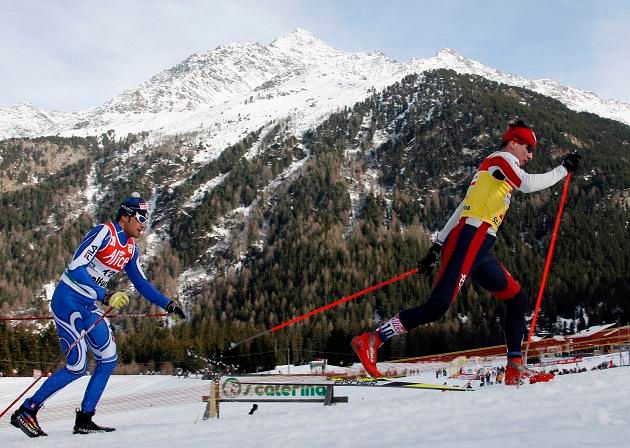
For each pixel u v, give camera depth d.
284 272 123.06
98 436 4.07
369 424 2.80
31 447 3.87
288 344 70.50
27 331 69.06
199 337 78.12
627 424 2.02
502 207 4.76
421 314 4.64
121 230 5.31
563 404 2.85
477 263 4.77
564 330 82.25
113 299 5.15
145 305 106.56
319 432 2.67
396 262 118.12
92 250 5.14
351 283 109.19
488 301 87.69
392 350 65.81
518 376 5.00
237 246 152.25
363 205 157.50
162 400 27.91
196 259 154.38
